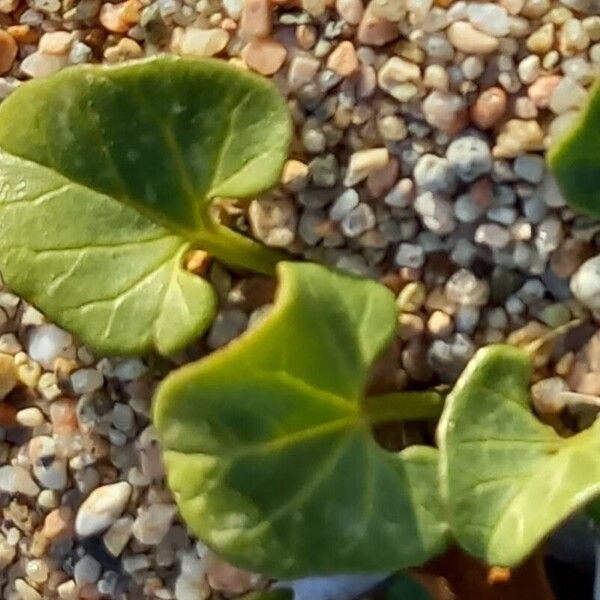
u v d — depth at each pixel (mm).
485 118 133
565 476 125
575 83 131
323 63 136
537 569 137
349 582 141
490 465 126
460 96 133
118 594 146
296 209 138
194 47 140
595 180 127
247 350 124
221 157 133
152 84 131
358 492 130
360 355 132
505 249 135
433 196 135
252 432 127
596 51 131
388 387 139
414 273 138
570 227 134
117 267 134
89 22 146
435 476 132
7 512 149
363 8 135
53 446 145
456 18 133
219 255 138
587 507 132
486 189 134
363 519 129
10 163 134
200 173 134
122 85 131
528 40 132
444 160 134
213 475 125
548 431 130
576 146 124
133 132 133
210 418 125
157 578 145
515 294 137
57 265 133
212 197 134
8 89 146
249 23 137
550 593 138
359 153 136
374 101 136
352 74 135
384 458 132
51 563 147
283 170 133
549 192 133
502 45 132
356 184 137
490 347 130
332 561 127
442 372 139
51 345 145
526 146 132
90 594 147
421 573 138
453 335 138
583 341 136
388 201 136
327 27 136
